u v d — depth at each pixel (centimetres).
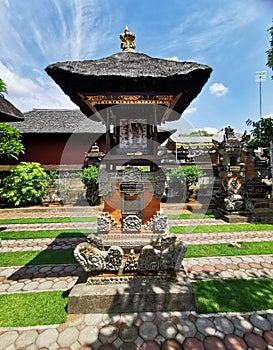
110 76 319
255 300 314
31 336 252
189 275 393
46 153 1614
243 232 673
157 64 350
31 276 400
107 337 252
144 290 300
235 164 934
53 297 328
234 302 310
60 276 400
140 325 269
